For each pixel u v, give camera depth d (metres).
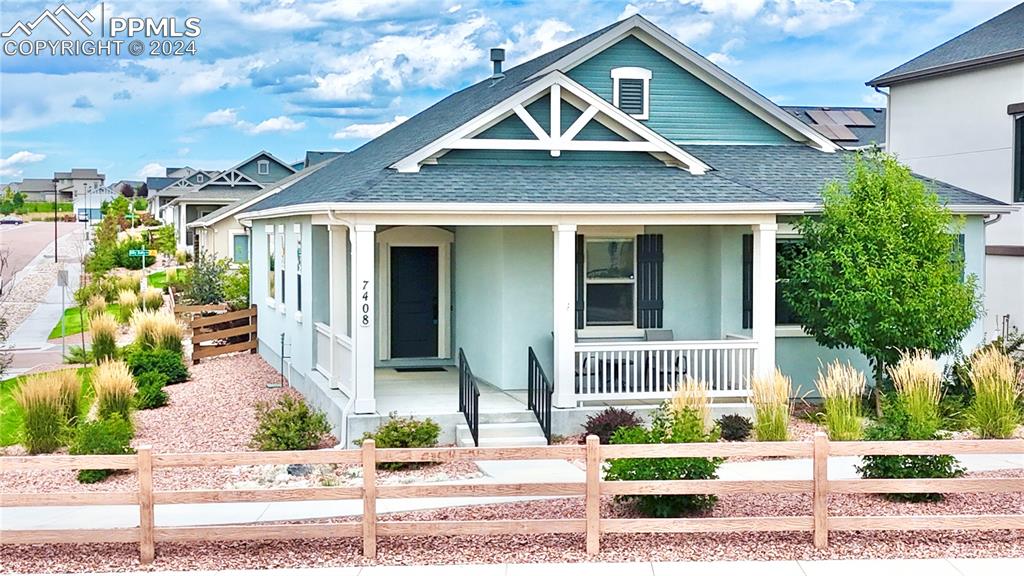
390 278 20.42
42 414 14.84
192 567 9.39
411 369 19.91
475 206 14.91
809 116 40.69
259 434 14.57
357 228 14.74
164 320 26.17
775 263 17.14
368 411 14.84
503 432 15.16
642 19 20.30
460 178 16.08
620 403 16.36
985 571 9.18
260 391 21.05
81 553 9.77
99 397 16.53
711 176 17.25
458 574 9.16
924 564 9.36
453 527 9.62
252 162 68.12
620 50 20.59
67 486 12.96
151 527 9.47
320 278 18.77
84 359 25.55
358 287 14.77
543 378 14.89
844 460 13.72
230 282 36.00
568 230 15.48
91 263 51.59
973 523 9.72
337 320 16.88
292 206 17.11
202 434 16.36
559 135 17.11
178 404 19.53
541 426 15.12
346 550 9.81
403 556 9.64
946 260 16.14
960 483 9.77
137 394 19.00
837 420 14.25
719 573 9.12
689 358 16.16
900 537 10.05
